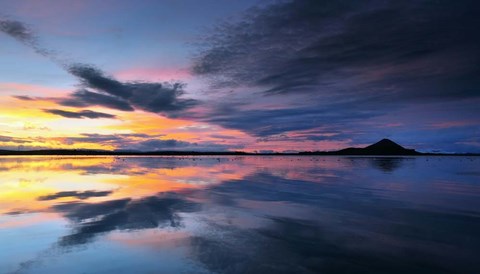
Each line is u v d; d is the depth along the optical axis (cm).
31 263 771
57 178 2842
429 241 962
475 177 3175
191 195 1798
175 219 1213
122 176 3053
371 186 2292
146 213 1313
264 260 808
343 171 3969
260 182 2517
